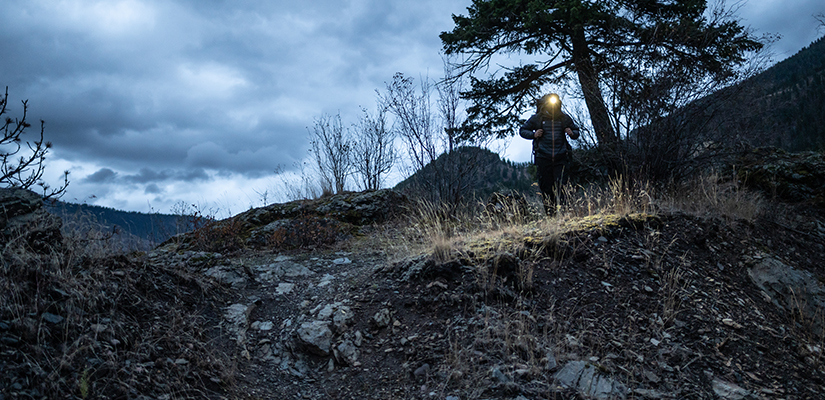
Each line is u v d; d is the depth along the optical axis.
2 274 2.29
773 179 5.71
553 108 5.57
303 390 2.63
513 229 4.40
